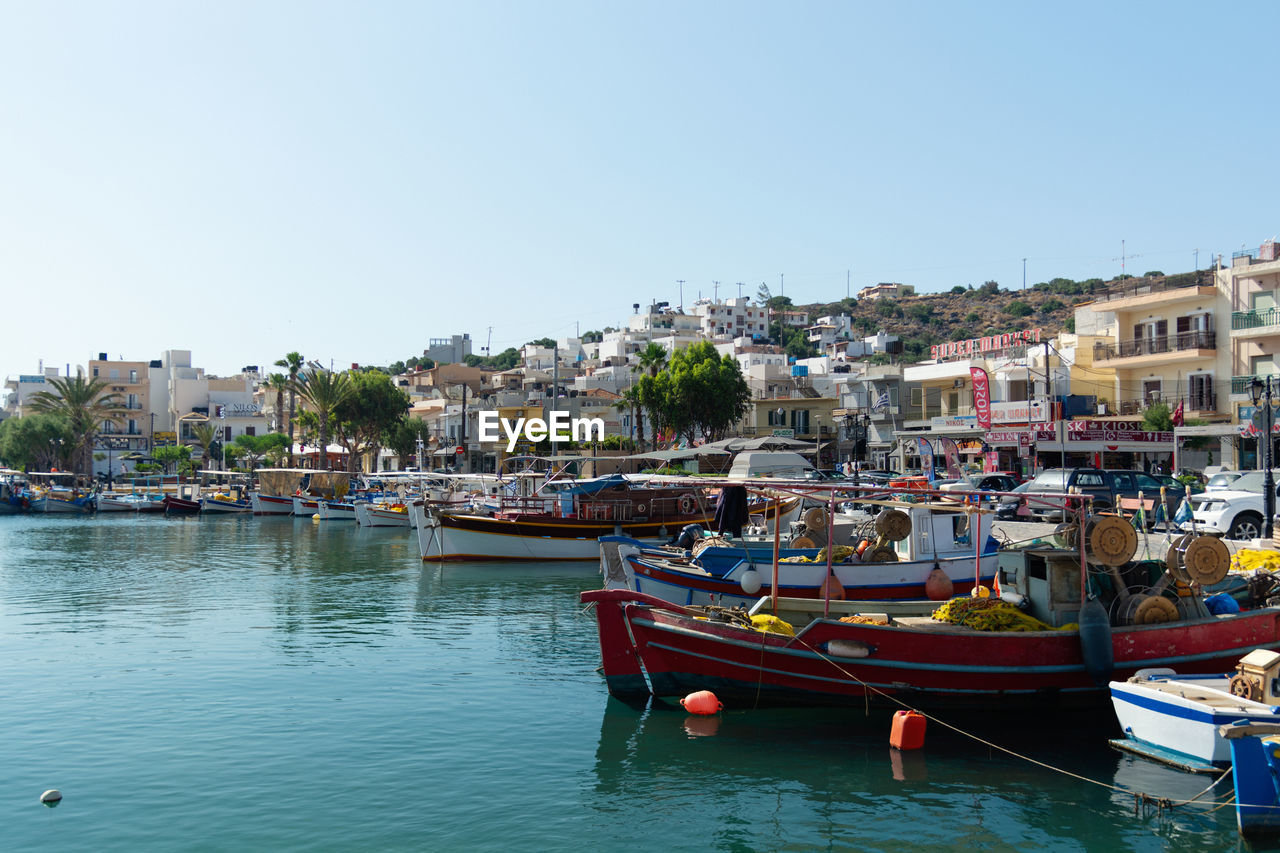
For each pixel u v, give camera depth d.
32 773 13.92
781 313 197.88
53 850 11.33
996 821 11.89
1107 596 15.72
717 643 15.99
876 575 20.73
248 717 16.69
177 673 20.05
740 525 25.08
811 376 89.81
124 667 20.66
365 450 95.31
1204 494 30.70
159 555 45.78
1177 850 10.96
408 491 68.50
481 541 40.62
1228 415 49.62
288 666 20.64
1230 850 10.92
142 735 15.70
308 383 89.88
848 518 28.34
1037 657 15.12
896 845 11.29
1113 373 58.16
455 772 13.90
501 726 16.06
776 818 12.12
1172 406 52.59
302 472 78.94
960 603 16.28
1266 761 11.13
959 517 21.64
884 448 66.69
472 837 11.66
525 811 12.42
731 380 68.81
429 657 21.47
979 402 55.59
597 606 16.84
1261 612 15.54
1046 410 53.62
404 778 13.66
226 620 26.62
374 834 11.73
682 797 12.85
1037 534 33.31
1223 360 50.62
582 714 16.73
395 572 37.97
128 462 120.81
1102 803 12.34
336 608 28.58
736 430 78.56
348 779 13.62
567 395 96.81
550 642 23.16
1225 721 12.32
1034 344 60.28
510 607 28.67
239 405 132.62
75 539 56.00
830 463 72.06
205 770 14.03
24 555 45.97
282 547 50.09
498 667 20.42
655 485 41.56
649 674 16.69
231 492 88.06
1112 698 14.28
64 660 21.41
